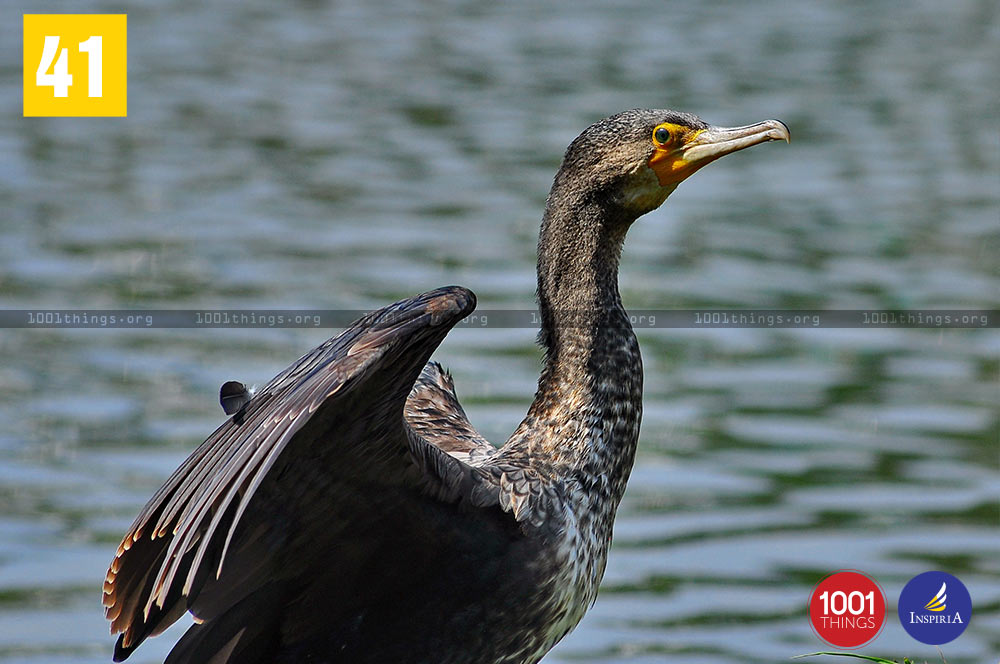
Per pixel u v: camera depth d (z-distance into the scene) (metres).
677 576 11.20
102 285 17.47
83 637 10.27
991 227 20.81
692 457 13.24
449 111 27.62
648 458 13.23
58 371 14.91
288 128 26.41
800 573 11.22
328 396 5.34
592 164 7.26
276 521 6.22
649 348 16.00
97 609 10.64
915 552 11.54
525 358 15.17
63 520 11.76
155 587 5.43
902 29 38.59
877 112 28.78
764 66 32.81
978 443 13.55
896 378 15.21
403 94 29.12
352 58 32.75
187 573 6.14
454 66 32.00
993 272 18.61
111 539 11.48
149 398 14.21
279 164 23.78
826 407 14.43
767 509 12.26
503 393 14.09
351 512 6.33
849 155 25.45
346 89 29.56
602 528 7.01
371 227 20.09
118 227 20.03
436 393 7.78
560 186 7.33
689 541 11.71
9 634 10.23
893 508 12.27
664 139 7.26
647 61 32.94
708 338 16.25
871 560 11.39
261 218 20.58
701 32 37.22
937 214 21.59
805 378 15.18
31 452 12.93
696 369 15.37
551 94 29.00
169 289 17.30
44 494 12.16
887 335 16.42
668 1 42.22
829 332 16.48
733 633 10.41
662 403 14.49
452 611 6.66
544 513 6.72
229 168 23.55
